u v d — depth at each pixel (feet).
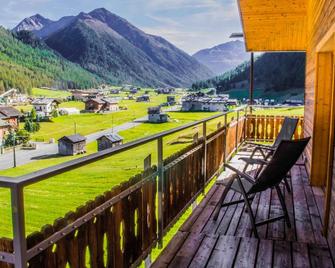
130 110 236.02
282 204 10.28
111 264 6.19
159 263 8.01
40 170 4.25
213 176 14.98
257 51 26.99
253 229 9.43
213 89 253.65
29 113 181.27
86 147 120.26
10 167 92.73
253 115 26.86
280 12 20.67
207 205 12.08
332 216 8.67
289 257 8.28
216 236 9.46
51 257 4.63
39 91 351.25
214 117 14.38
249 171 16.99
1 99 226.17
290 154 9.53
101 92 403.54
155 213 8.45
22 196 3.91
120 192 6.39
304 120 22.71
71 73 510.17
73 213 4.97
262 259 8.18
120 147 5.85
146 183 7.78
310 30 19.27
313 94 15.72
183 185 10.64
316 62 14.58
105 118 194.29
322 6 13.74
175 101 276.00
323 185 14.30
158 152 8.28
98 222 5.73
